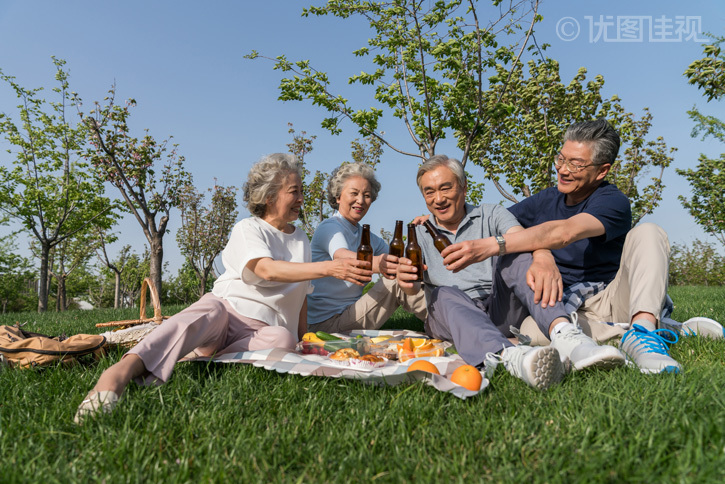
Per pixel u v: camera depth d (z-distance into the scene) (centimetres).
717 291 1076
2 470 140
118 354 300
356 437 162
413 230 326
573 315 258
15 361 269
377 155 1694
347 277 258
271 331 275
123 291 3872
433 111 937
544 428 160
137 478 135
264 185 294
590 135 309
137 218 1680
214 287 305
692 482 121
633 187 1458
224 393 205
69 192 1944
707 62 870
